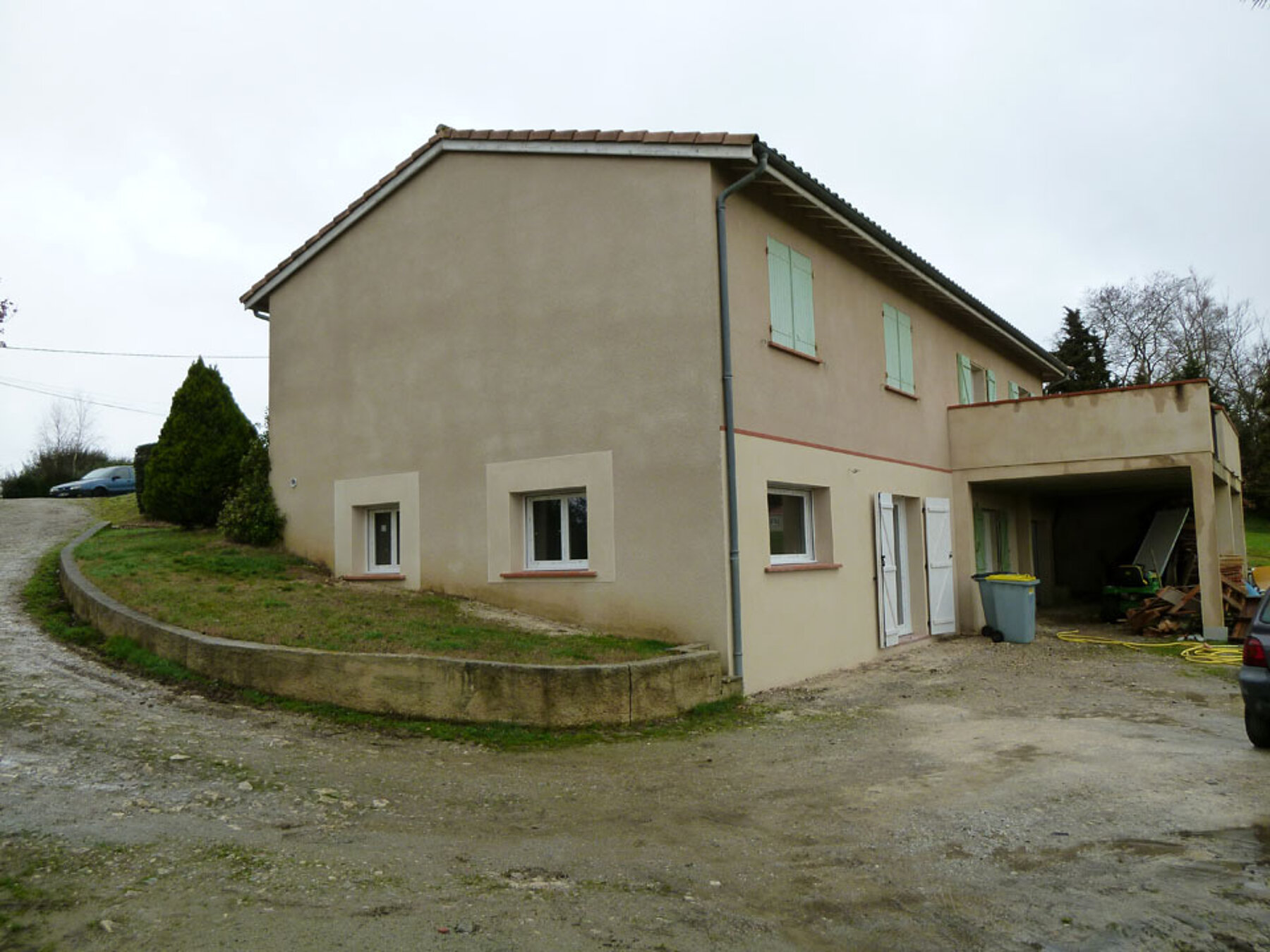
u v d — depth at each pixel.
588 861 5.05
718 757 7.41
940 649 14.02
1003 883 4.72
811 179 10.91
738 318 10.37
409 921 4.17
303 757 6.93
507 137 11.71
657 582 10.15
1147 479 17.61
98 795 5.76
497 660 8.53
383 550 13.67
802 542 11.95
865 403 13.38
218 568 13.12
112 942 3.85
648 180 10.55
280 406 15.09
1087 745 7.59
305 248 14.52
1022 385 22.16
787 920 4.30
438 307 12.62
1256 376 48.19
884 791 6.43
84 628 10.43
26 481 36.81
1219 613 14.06
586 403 10.90
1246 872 4.77
